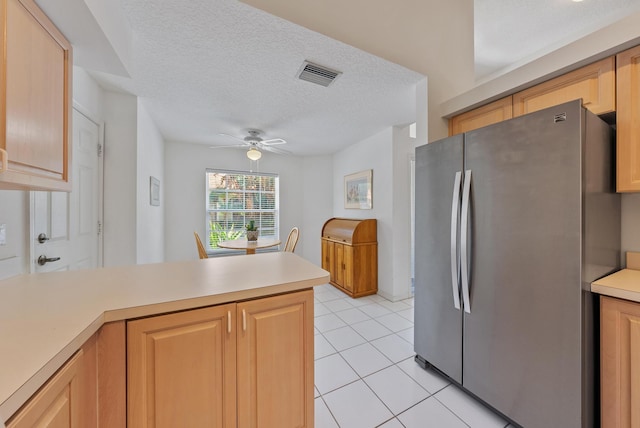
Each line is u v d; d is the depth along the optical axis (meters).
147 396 0.87
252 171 4.70
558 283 1.21
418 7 2.07
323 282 1.19
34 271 1.41
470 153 1.57
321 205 5.00
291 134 3.68
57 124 1.10
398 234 3.43
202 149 4.30
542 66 1.53
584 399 1.15
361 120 3.12
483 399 1.52
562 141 1.19
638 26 1.19
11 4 0.84
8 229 1.25
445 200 1.74
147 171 2.77
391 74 2.07
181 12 1.41
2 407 0.46
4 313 0.80
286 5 1.50
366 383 1.80
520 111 1.68
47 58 1.03
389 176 3.43
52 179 1.06
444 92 2.20
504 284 1.40
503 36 2.67
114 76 2.00
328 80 2.15
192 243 4.22
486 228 1.48
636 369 1.08
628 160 1.27
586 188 1.17
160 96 2.38
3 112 0.81
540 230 1.26
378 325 2.70
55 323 0.74
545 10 2.34
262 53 1.79
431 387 1.75
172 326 0.90
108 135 2.23
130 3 1.34
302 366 1.15
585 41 1.36
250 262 1.49
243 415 1.02
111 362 0.83
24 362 0.57
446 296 1.74
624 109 1.28
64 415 0.66
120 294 0.96
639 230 1.45
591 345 1.19
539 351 1.27
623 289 1.10
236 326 1.00
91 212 2.01
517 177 1.35
